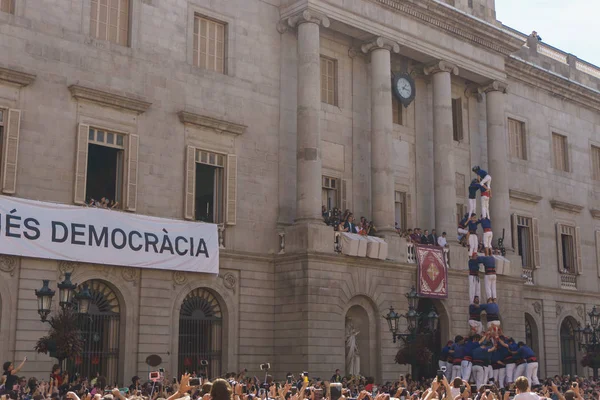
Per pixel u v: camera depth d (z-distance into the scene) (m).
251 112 34.12
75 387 23.38
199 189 32.56
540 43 50.59
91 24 29.97
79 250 27.47
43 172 27.61
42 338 24.06
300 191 33.62
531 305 45.72
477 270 30.80
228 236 32.59
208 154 32.72
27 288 26.38
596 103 53.22
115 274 28.80
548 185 48.53
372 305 34.62
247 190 33.47
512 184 45.94
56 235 26.95
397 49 37.78
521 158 47.25
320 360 31.83
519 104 47.62
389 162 36.53
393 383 31.78
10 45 27.42
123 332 28.84
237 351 32.09
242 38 34.41
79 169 28.31
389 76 37.31
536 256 46.31
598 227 51.91
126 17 31.06
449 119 39.78
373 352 34.34
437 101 39.84
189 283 31.00
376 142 36.56
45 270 26.88
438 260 36.97
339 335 32.72
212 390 9.02
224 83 33.41
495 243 41.75
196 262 30.80
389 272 35.19
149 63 31.12
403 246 35.88
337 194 36.47
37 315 26.45
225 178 32.91
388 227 35.72
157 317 29.72
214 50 33.75
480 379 28.86
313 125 33.97
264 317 33.06
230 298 32.28
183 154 31.70
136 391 21.39
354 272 33.78
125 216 29.03
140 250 29.17
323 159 36.06
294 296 32.50
